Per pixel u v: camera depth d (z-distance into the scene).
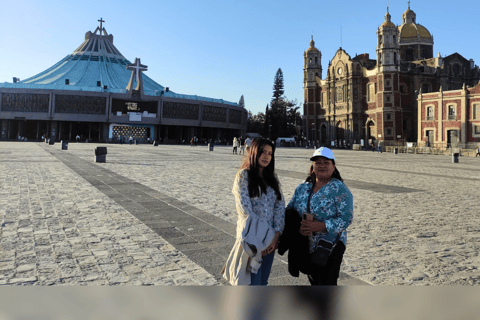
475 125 52.75
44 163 19.80
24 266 4.54
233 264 2.86
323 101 81.56
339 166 23.69
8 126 79.69
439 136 56.75
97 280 4.14
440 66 70.88
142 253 5.19
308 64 83.31
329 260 2.91
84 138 83.81
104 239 5.84
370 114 70.62
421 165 25.81
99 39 117.75
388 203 9.79
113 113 82.50
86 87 83.06
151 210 8.22
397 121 67.06
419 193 11.66
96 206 8.50
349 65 73.88
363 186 13.38
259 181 2.90
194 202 9.33
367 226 7.16
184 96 92.94
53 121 80.69
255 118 138.50
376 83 69.31
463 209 8.98
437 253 5.48
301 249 3.01
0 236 5.86
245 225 2.78
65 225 6.68
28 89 78.50
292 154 41.69
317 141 74.31
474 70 72.94
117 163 21.30
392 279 4.42
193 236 6.16
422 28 78.25
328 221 2.86
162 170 17.86
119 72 107.00
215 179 14.58
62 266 4.57
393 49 67.19
